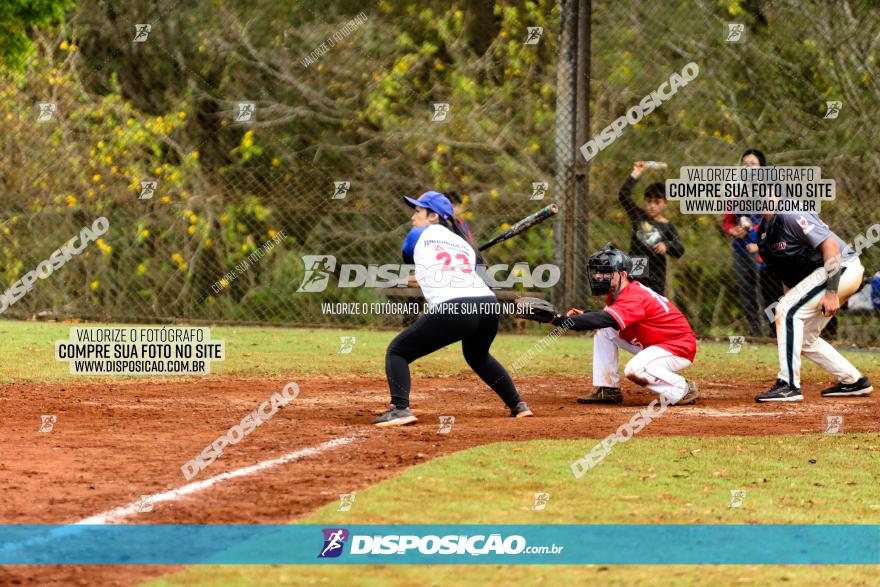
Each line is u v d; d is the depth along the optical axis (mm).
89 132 39250
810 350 21078
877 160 34875
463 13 41969
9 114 37750
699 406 19797
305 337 31625
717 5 38281
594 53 38812
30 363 25234
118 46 44625
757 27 37781
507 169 38406
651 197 26609
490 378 18219
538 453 14617
